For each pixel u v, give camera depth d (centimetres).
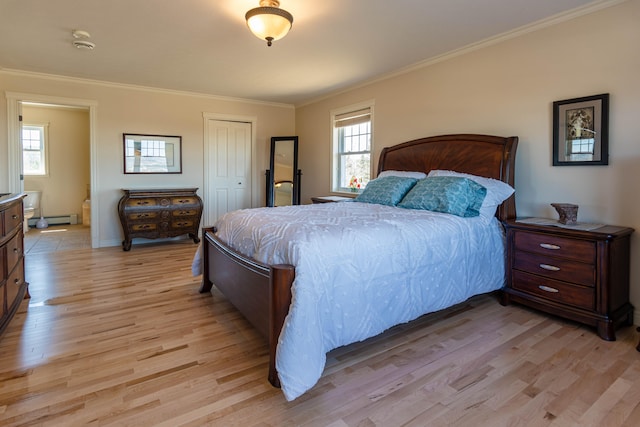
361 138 510
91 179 505
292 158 625
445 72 379
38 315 268
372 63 407
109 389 176
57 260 438
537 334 238
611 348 219
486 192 292
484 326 252
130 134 524
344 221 236
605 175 267
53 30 318
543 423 152
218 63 410
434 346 222
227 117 596
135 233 497
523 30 309
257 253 219
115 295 314
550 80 295
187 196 536
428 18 289
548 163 300
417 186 327
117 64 416
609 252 231
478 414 158
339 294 191
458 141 357
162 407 162
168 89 540
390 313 216
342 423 152
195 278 367
